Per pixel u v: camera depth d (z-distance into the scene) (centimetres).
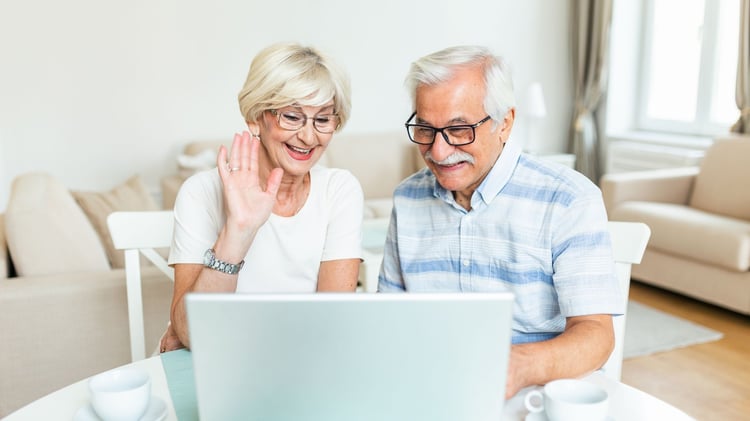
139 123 447
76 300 220
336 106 149
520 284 147
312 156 152
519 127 573
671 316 357
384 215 425
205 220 154
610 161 538
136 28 436
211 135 468
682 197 433
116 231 184
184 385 123
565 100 586
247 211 135
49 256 231
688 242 363
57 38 418
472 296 84
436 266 158
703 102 498
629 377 288
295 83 141
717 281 356
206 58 458
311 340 85
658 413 111
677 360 304
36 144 424
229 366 86
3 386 217
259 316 84
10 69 411
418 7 517
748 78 435
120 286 225
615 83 549
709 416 256
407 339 85
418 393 88
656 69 539
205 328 84
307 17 483
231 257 136
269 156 153
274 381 87
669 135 528
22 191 246
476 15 538
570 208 141
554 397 104
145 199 337
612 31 538
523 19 556
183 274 151
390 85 518
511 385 110
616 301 134
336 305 84
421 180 163
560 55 576
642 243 159
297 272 163
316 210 163
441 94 134
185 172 415
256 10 466
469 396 88
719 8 477
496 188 147
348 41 499
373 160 482
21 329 215
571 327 133
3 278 231
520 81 565
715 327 344
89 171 439
